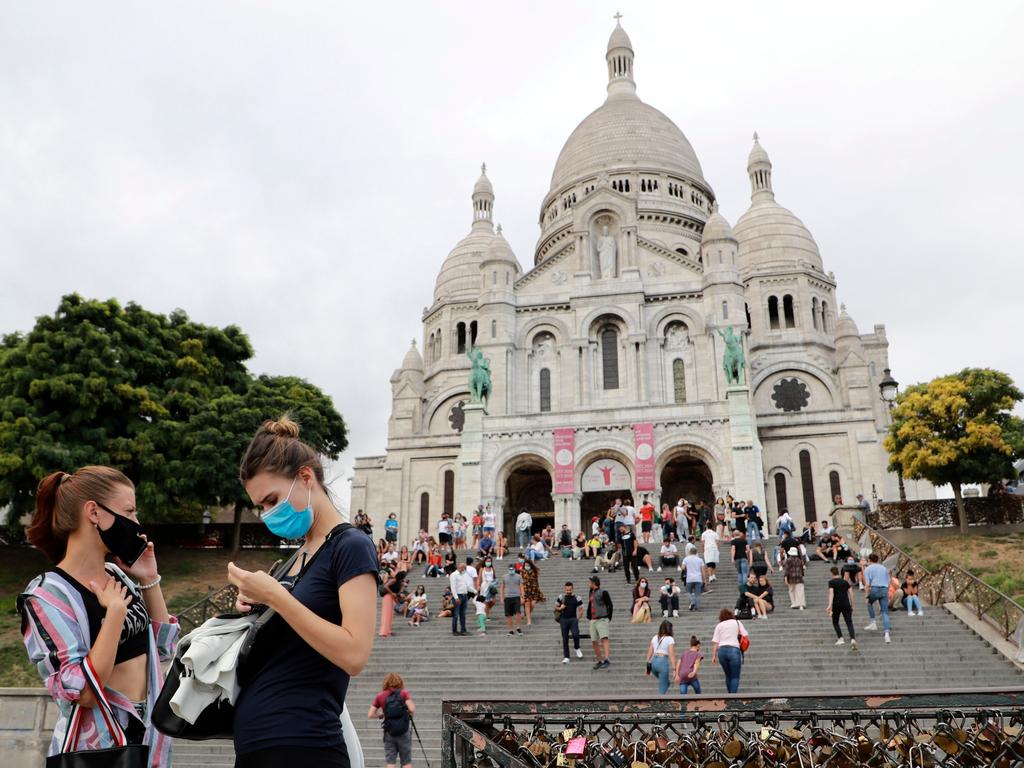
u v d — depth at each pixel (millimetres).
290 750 4551
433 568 39219
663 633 22406
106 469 6418
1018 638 24672
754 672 24703
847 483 62188
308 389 64625
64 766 5648
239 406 51406
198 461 47500
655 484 53500
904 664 24703
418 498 67875
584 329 64000
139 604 6402
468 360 77438
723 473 53344
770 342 73875
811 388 71875
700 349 62656
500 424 57094
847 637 26828
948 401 44219
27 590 5992
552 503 63938
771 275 76188
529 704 6301
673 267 66062
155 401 49688
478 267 84312
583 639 28703
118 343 49406
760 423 64500
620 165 84812
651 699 6297
